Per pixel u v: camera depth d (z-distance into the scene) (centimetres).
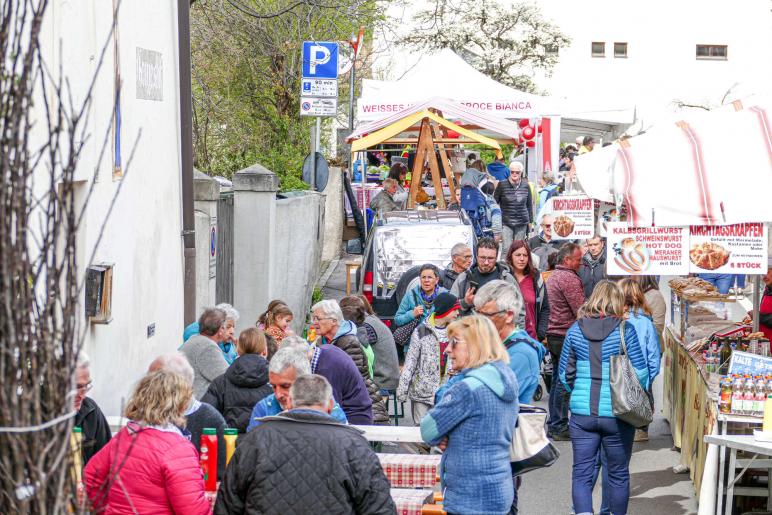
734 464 1014
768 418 977
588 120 3397
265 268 1759
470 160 3419
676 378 1402
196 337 1126
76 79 923
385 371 1288
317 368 1044
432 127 2891
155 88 1286
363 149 2605
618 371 1027
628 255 1116
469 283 1366
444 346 1215
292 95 3072
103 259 1027
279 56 3016
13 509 417
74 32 916
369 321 1289
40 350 427
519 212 2648
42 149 442
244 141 3025
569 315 1408
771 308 1355
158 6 1302
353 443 673
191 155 1442
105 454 680
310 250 2420
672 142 1122
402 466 880
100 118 1012
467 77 3294
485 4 6556
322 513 657
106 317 978
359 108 3150
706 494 1036
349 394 1046
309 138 3116
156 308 1285
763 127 1112
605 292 1054
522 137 3538
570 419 1057
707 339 1282
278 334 1309
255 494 661
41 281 671
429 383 1189
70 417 427
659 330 1448
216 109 2992
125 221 1127
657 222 1086
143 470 666
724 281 2145
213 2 2819
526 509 1170
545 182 3116
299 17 2822
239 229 1758
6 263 415
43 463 422
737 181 1083
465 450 785
